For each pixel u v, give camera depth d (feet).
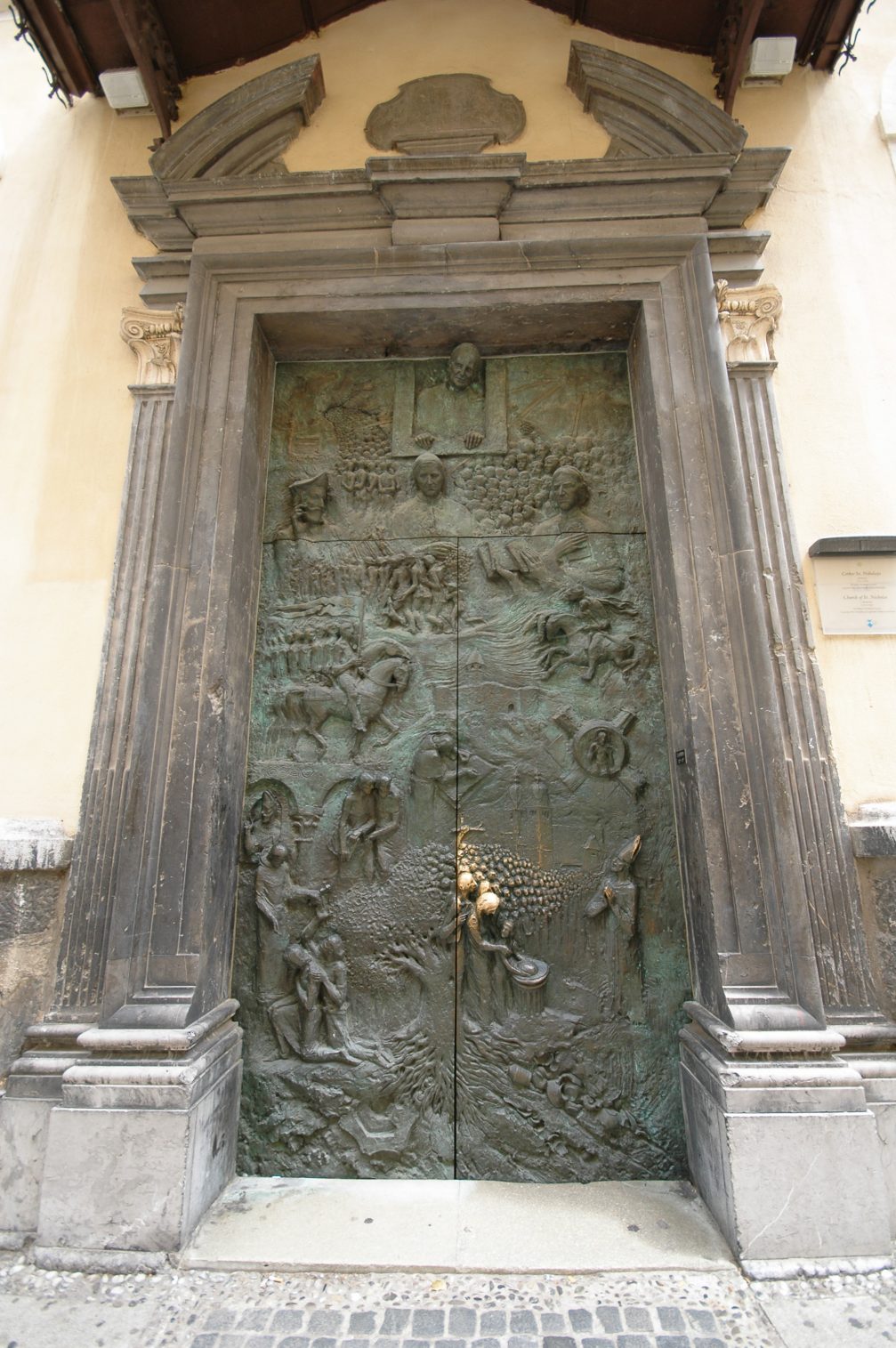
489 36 11.22
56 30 10.39
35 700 8.90
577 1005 8.76
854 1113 6.96
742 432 9.40
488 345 10.83
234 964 8.95
